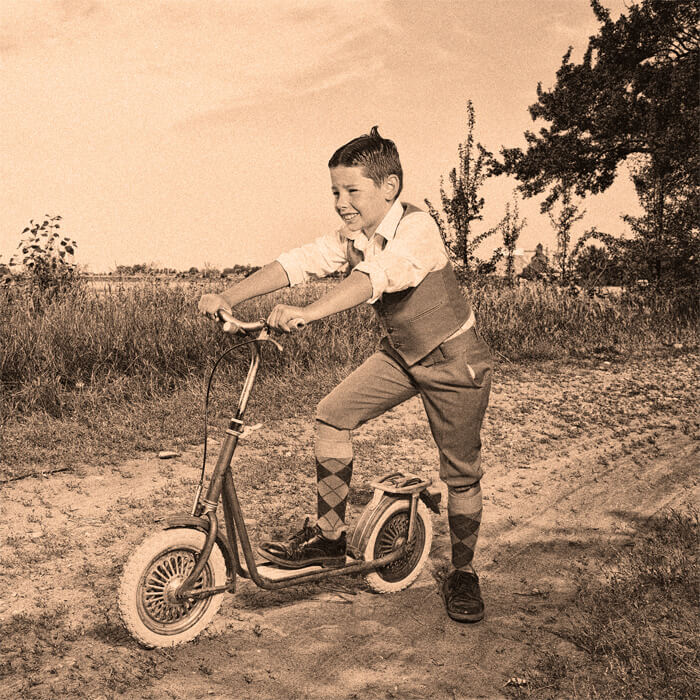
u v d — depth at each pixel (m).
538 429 7.59
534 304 14.23
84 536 4.45
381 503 3.64
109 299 9.41
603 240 17.75
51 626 3.32
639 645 3.09
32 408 7.27
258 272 3.39
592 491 5.52
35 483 5.50
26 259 10.03
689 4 21.55
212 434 6.95
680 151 18.02
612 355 12.77
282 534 4.50
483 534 4.63
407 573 3.80
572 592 3.79
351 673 3.00
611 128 22.16
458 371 3.30
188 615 3.16
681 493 5.42
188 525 3.04
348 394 3.42
